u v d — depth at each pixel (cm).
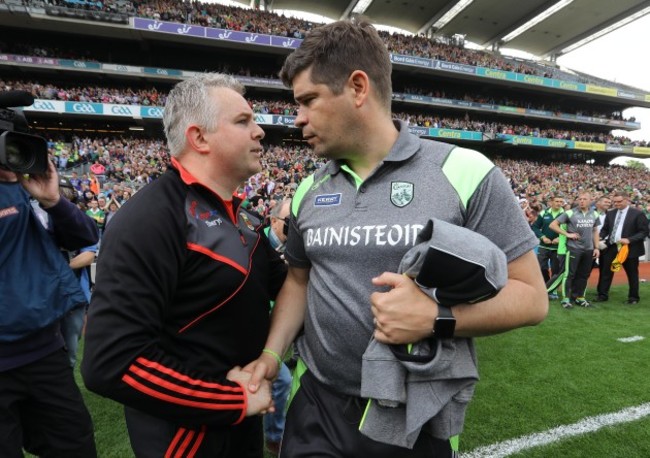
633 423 260
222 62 2670
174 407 91
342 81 98
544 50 4028
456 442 103
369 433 91
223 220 114
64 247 174
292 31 2580
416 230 94
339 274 103
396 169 102
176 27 2298
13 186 156
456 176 97
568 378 331
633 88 3944
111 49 2469
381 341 87
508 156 3422
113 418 265
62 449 165
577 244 573
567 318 521
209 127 109
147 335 92
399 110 3139
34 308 150
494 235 94
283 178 1933
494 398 296
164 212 100
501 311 87
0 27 2219
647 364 363
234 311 111
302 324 129
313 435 109
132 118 2352
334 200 109
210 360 107
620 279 843
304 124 104
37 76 2381
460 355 91
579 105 3647
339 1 3166
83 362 90
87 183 1334
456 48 3362
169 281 97
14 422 152
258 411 103
